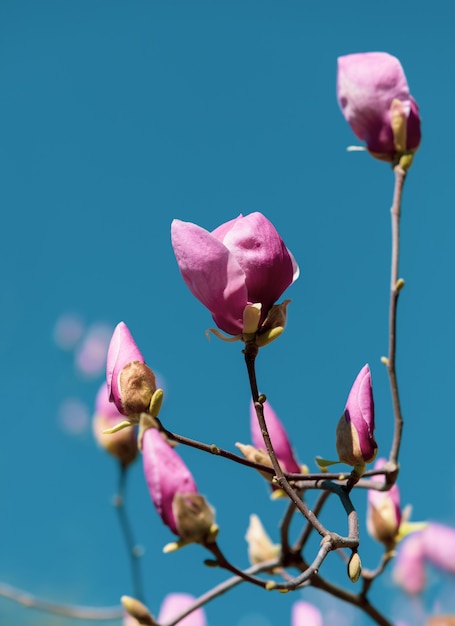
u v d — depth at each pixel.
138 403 1.11
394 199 1.22
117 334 1.13
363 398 1.11
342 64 1.25
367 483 1.17
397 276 1.18
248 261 1.10
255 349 1.10
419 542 1.56
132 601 1.12
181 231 1.10
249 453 1.18
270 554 1.32
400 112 1.23
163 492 1.06
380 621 1.25
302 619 1.38
